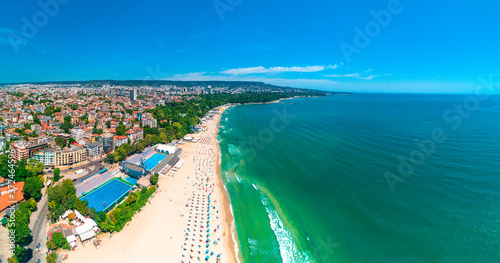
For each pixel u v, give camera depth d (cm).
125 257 8844
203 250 9469
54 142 19225
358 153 18912
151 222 10794
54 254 8294
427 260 8706
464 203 11588
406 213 11106
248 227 10950
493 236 9562
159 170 15800
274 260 9262
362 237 9962
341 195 12850
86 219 10225
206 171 16825
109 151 18738
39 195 11706
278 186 14362
